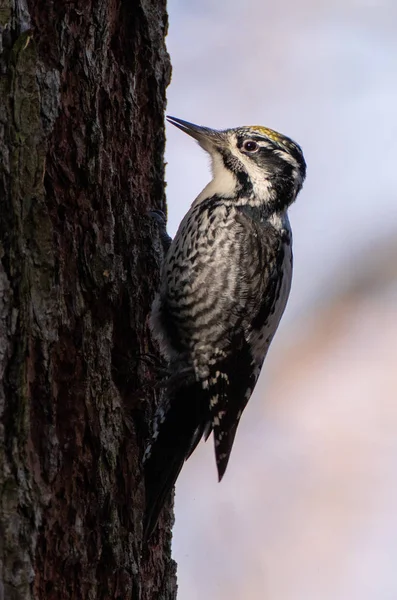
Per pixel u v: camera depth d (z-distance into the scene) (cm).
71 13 920
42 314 770
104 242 930
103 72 966
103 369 885
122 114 1032
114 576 845
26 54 790
